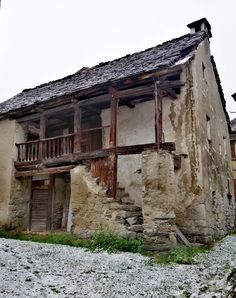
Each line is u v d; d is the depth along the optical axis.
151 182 8.48
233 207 16.02
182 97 10.75
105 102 12.13
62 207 13.90
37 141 12.29
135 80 9.70
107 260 6.96
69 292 4.68
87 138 13.90
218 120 14.69
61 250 8.15
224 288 4.93
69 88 12.63
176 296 4.54
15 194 12.79
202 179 9.92
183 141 10.44
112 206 9.48
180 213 9.84
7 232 11.72
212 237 10.21
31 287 4.90
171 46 12.23
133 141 11.87
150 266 6.45
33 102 12.39
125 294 4.61
